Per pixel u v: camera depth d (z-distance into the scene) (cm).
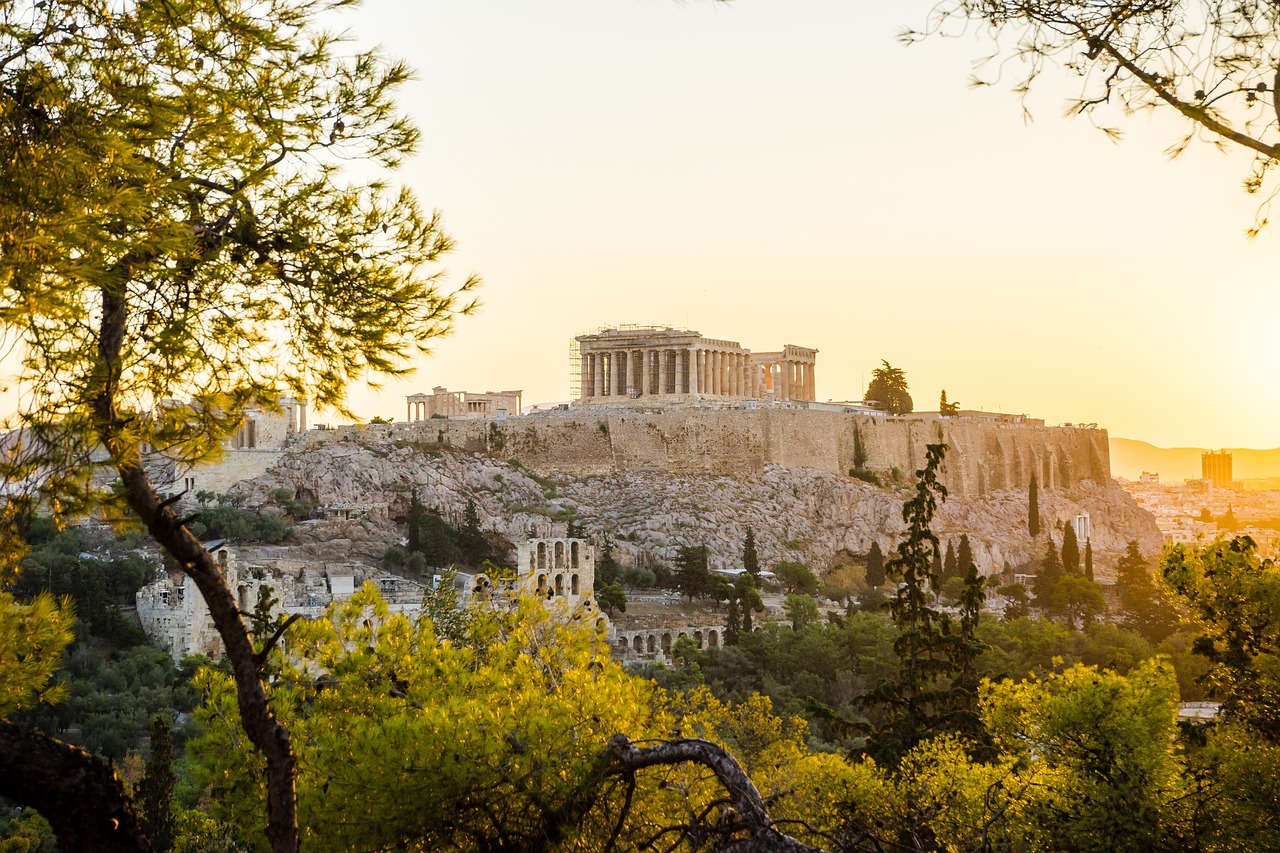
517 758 2716
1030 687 5309
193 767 3152
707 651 15125
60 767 1950
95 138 2100
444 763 2678
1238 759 4106
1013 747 5272
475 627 3725
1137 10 2325
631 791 2364
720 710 6956
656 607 19062
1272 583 4634
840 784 4825
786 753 6625
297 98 2522
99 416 2208
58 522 2242
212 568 2425
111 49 2202
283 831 2453
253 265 2522
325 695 3284
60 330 2184
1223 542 4916
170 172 2339
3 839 7244
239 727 3184
